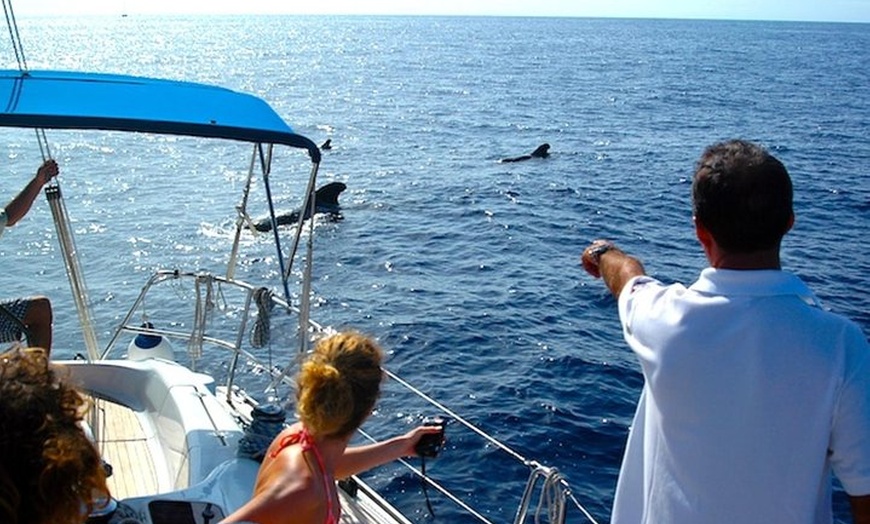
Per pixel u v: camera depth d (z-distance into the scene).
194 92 7.25
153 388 6.95
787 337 2.36
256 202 32.28
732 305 2.43
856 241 26.83
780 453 2.37
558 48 189.75
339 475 3.85
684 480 2.48
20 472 1.94
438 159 44.88
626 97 82.50
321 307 19.73
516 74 112.19
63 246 6.96
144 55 144.25
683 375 2.45
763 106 75.94
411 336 17.73
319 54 156.50
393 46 193.00
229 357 15.62
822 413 2.34
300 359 3.40
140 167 40.03
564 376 15.66
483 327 18.33
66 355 16.78
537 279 22.25
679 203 33.47
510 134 56.12
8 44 149.12
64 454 1.96
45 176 6.45
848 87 100.62
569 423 13.72
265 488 3.16
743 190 2.39
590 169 41.91
